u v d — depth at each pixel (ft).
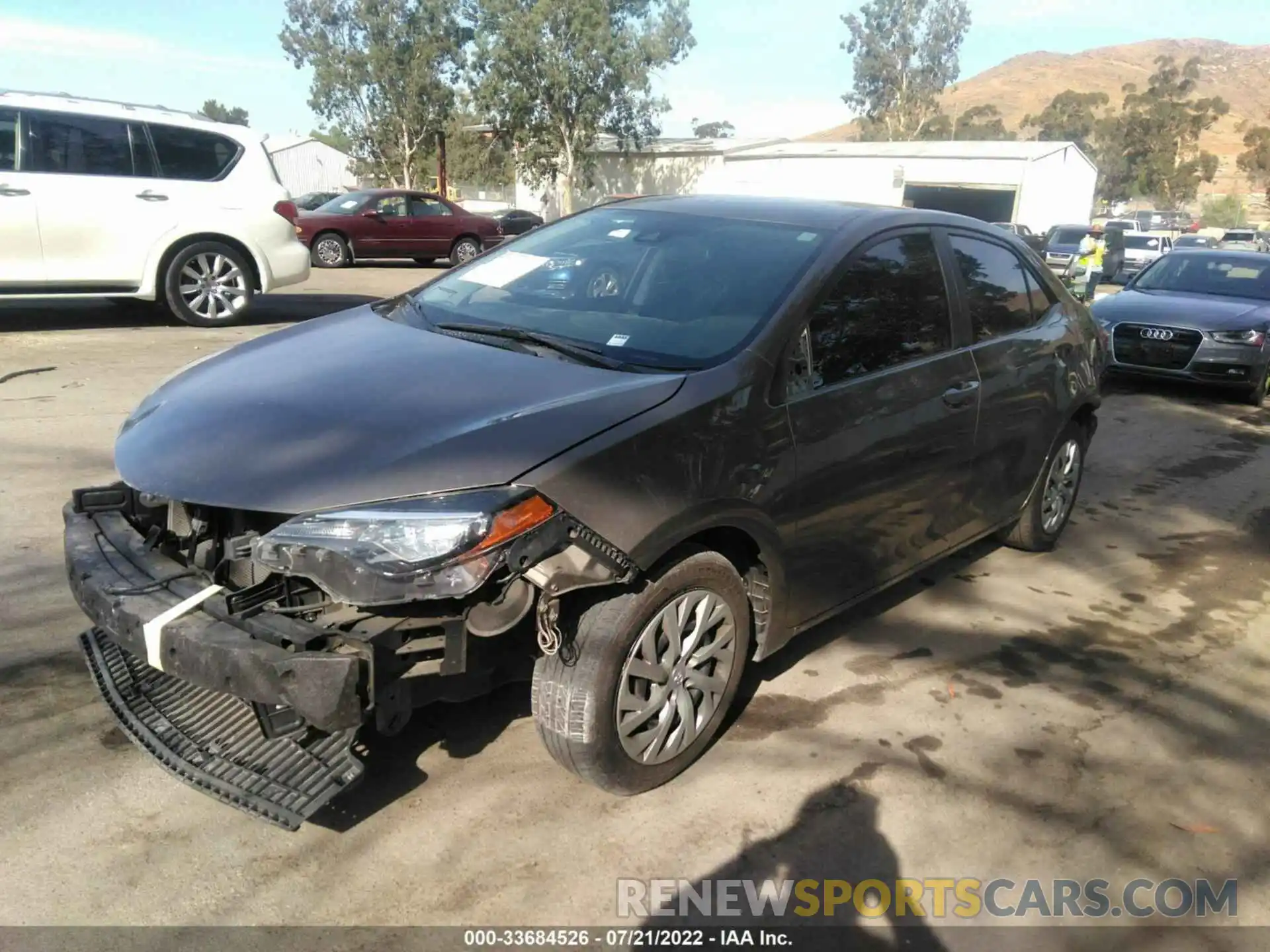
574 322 11.65
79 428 20.53
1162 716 12.35
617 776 9.61
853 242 12.16
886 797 10.32
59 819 9.18
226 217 31.71
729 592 10.25
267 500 8.39
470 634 9.16
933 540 13.66
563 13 130.82
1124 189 265.34
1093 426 17.83
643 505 8.96
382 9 161.48
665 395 9.67
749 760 10.75
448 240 69.87
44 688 11.17
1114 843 9.90
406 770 10.19
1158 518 20.33
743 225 12.79
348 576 8.00
